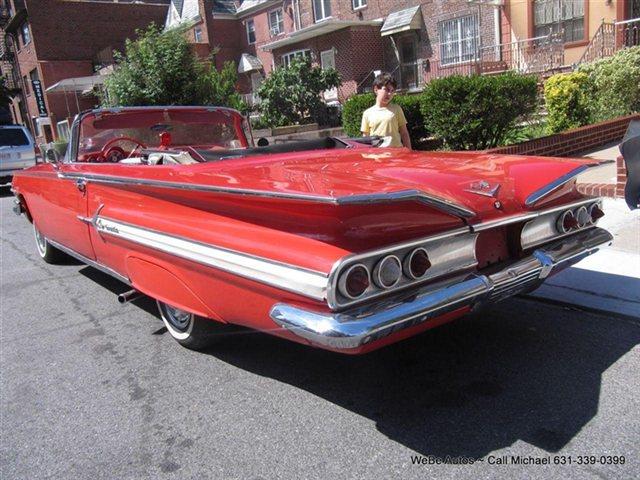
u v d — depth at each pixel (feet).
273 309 8.18
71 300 16.93
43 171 16.71
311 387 10.69
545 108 37.76
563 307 13.21
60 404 10.78
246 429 9.46
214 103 47.60
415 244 8.10
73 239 15.44
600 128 31.63
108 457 9.00
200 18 93.50
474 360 11.16
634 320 12.14
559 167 10.34
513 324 12.59
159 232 10.52
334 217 7.64
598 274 14.46
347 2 75.87
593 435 8.54
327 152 12.78
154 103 44.75
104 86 49.21
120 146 16.07
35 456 9.17
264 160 11.51
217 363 11.98
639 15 48.06
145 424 9.86
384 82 17.80
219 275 9.21
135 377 11.63
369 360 11.55
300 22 84.74
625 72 35.63
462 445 8.56
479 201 9.12
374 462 8.34
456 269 8.81
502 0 56.13
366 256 7.55
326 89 58.95
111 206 12.50
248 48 97.76
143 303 16.31
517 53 55.47
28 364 12.68
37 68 91.81
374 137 15.07
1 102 105.09
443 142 29.86
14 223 31.22
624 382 9.87
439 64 65.51
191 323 11.73
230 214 9.19
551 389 9.87
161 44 45.16
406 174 9.68
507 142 30.89
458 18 61.87
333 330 7.36
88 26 93.50
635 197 11.98
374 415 9.58
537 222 10.05
